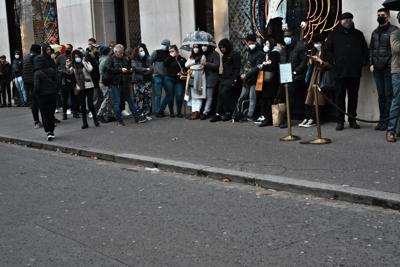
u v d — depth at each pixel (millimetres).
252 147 10023
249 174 8156
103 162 10344
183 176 8805
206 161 9234
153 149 10578
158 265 5090
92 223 6453
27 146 12734
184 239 5758
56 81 12516
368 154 8859
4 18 22547
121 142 11586
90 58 14383
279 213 6555
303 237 5676
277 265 4977
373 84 11055
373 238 5566
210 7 14414
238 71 12828
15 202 7594
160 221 6414
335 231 5824
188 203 7160
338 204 6844
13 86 20656
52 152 11750
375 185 7145
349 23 10641
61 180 8875
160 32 15352
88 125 14211
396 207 6469
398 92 9367
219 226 6141
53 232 6188
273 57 11734
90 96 13750
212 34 14469
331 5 11836
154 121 14008
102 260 5273
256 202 7086
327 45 10906
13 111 19047
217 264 5055
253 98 12539
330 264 4945
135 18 17406
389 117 9523
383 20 10211
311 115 11508
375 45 10391
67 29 18656
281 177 7863
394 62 9367
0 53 22891
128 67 13805
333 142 9883
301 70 11438
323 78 11023
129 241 5770
